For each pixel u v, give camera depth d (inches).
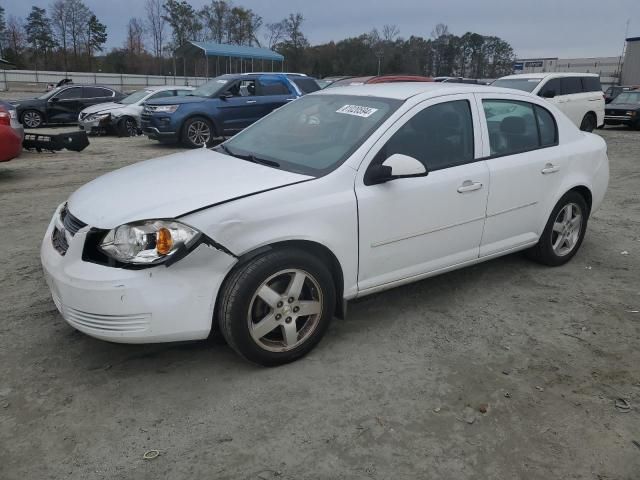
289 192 125.5
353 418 112.7
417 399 119.1
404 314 159.2
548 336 147.6
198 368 130.0
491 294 173.6
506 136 170.7
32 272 186.5
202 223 114.9
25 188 325.1
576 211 196.4
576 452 103.8
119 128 631.2
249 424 110.4
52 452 102.1
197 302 116.6
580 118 609.3
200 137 514.6
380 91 162.4
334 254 132.4
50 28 2797.7
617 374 129.8
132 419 111.5
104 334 115.3
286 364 131.5
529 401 119.0
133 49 2891.2
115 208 120.8
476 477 97.4
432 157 150.6
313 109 167.8
